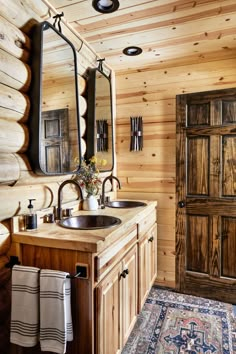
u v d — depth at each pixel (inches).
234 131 93.9
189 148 101.4
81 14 71.1
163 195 108.4
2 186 55.3
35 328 50.2
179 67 104.7
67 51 73.3
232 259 95.4
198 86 102.0
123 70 111.8
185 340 73.8
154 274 101.9
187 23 76.5
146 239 89.9
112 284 59.5
